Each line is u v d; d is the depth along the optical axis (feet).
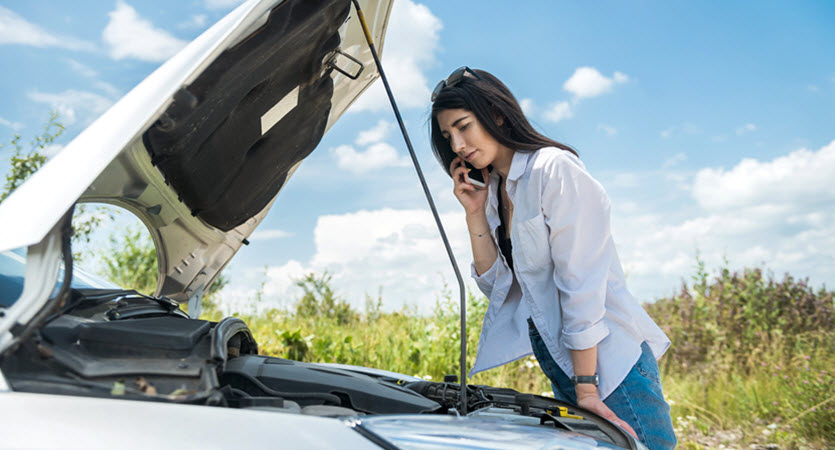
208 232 6.32
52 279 3.26
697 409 14.76
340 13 4.77
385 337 16.61
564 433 4.00
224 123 4.72
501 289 7.19
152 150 4.35
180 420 2.85
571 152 6.37
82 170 3.26
